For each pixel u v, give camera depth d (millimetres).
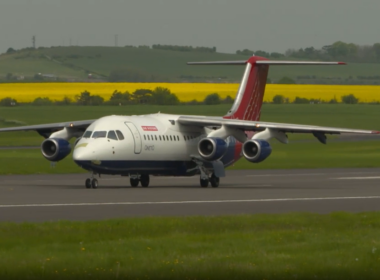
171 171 134750
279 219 74812
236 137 134625
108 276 48844
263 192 114938
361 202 99062
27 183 132750
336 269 51000
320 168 183500
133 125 127688
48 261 52531
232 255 55562
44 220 77438
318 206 93625
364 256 55219
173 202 97250
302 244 60438
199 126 138125
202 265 51688
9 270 50125
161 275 49094
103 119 127000
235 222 72375
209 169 136125
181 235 64688
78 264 51750
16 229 66750
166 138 132000
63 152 130375
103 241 61531
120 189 120562
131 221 72062
